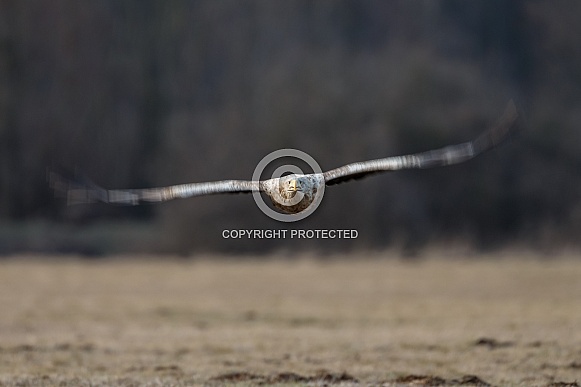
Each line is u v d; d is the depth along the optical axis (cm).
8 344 2625
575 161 7944
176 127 8131
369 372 2164
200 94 8838
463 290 4266
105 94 8500
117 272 5250
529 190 7588
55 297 4006
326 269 5447
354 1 9181
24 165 7919
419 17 9256
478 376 2084
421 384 2020
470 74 8150
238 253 6531
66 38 8450
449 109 7544
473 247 6750
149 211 7731
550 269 5153
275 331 2961
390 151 7212
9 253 6756
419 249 6625
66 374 2156
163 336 2848
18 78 8231
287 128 7250
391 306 3656
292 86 7575
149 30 8875
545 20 9488
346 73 7881
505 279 4681
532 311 3375
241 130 7500
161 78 8812
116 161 8362
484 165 7488
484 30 9456
